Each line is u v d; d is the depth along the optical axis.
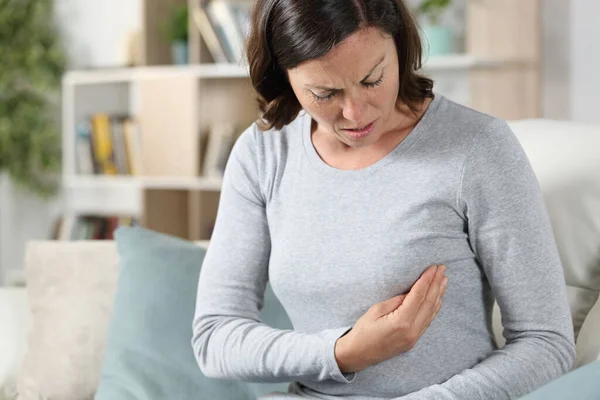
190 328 1.79
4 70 4.55
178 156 3.91
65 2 4.70
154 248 1.90
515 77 3.23
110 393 1.73
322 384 1.33
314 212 1.34
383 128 1.25
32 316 2.00
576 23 3.26
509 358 1.22
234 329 1.38
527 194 1.24
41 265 2.03
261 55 1.28
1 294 2.22
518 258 1.23
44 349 1.91
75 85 4.30
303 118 1.43
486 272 1.28
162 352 1.77
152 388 1.72
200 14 3.78
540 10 3.27
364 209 1.30
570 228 1.49
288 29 1.18
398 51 1.28
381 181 1.30
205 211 3.97
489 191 1.24
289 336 1.31
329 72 1.16
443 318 1.27
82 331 1.91
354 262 1.28
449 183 1.25
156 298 1.82
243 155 1.46
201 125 3.88
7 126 4.56
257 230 1.44
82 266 2.00
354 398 1.30
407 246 1.26
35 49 4.54
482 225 1.25
